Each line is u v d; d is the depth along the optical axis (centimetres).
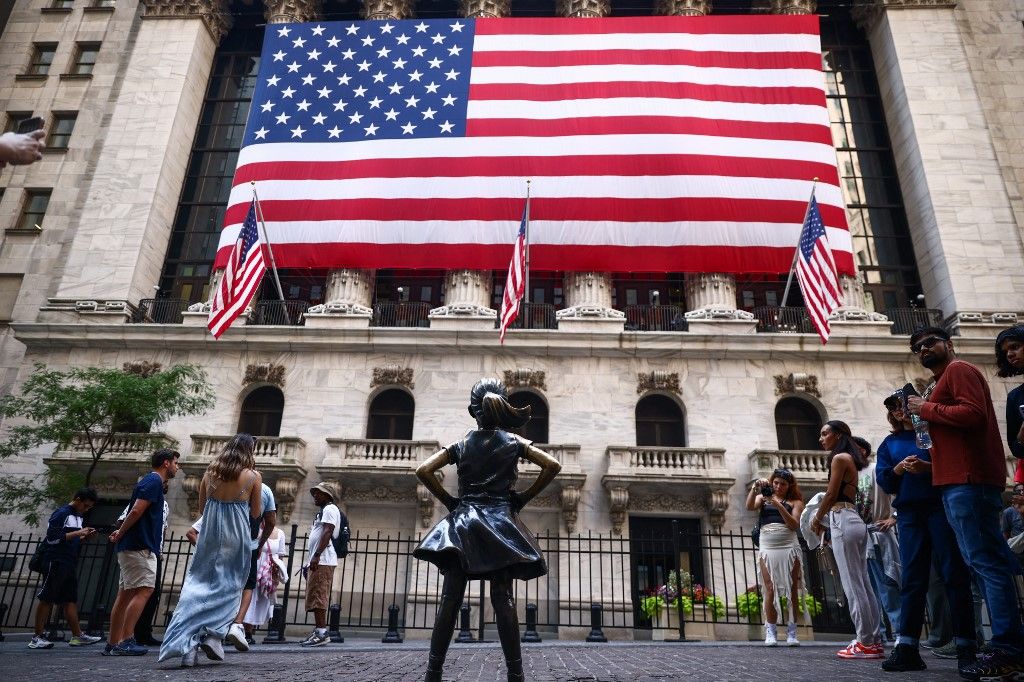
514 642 364
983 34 2794
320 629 1013
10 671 527
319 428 2159
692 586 1539
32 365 2270
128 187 2572
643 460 2033
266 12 2970
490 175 2377
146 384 1800
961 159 2498
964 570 477
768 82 2494
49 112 2811
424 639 1806
